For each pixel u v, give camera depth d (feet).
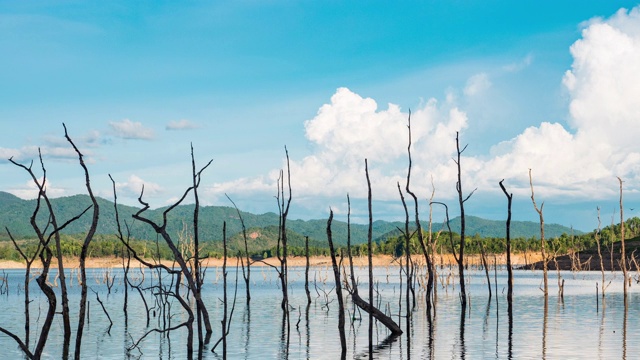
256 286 369.71
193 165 116.57
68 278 492.13
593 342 129.18
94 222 92.53
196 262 127.34
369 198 116.47
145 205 112.37
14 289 347.15
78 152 90.74
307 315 192.54
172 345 131.75
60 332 154.71
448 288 315.37
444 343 129.90
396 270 624.18
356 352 120.06
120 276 533.96
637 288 305.12
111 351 124.26
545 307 207.51
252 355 117.80
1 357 118.32
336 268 114.52
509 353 116.26
